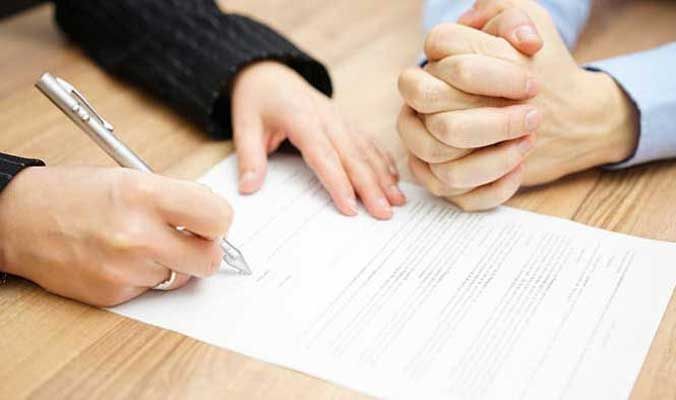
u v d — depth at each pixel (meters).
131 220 0.53
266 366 0.50
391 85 0.85
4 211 0.56
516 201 0.67
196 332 0.53
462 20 0.71
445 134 0.61
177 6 0.85
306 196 0.68
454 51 0.65
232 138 0.77
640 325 0.52
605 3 1.01
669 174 0.70
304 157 0.71
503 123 0.61
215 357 0.51
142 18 0.85
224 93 0.78
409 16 1.01
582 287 0.56
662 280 0.56
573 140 0.68
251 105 0.75
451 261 0.59
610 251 0.60
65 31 0.94
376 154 0.71
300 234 0.63
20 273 0.57
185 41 0.81
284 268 0.59
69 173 0.56
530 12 0.69
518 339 0.51
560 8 0.88
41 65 0.89
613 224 0.63
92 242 0.53
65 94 0.59
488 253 0.60
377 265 0.59
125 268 0.53
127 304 0.55
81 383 0.49
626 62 0.73
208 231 0.53
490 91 0.61
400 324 0.53
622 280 0.56
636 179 0.70
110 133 0.60
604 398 0.47
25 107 0.80
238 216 0.65
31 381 0.49
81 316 0.54
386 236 0.63
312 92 0.76
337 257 0.60
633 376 0.48
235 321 0.54
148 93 0.84
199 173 0.71
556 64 0.67
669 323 0.53
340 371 0.49
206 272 0.55
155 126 0.78
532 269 0.58
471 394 0.47
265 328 0.53
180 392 0.48
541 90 0.66
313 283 0.57
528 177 0.68
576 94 0.68
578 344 0.51
